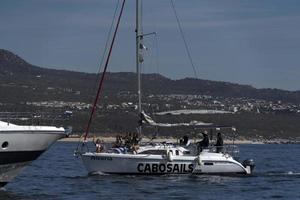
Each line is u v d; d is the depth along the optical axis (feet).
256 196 244.83
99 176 289.12
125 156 289.33
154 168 292.61
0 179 233.76
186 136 304.09
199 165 299.58
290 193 255.91
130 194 238.68
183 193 245.04
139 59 310.45
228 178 301.43
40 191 246.06
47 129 235.61
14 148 228.84
